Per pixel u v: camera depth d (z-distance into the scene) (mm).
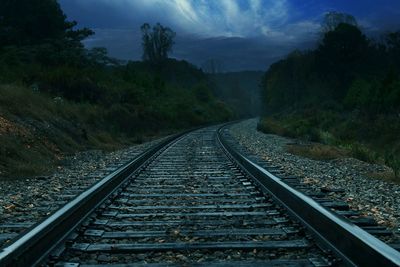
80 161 12836
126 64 42906
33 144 12227
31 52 28703
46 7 35500
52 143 13664
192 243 3996
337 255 3492
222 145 17094
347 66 61844
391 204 6379
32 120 14172
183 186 7695
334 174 9828
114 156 14180
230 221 4941
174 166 10867
